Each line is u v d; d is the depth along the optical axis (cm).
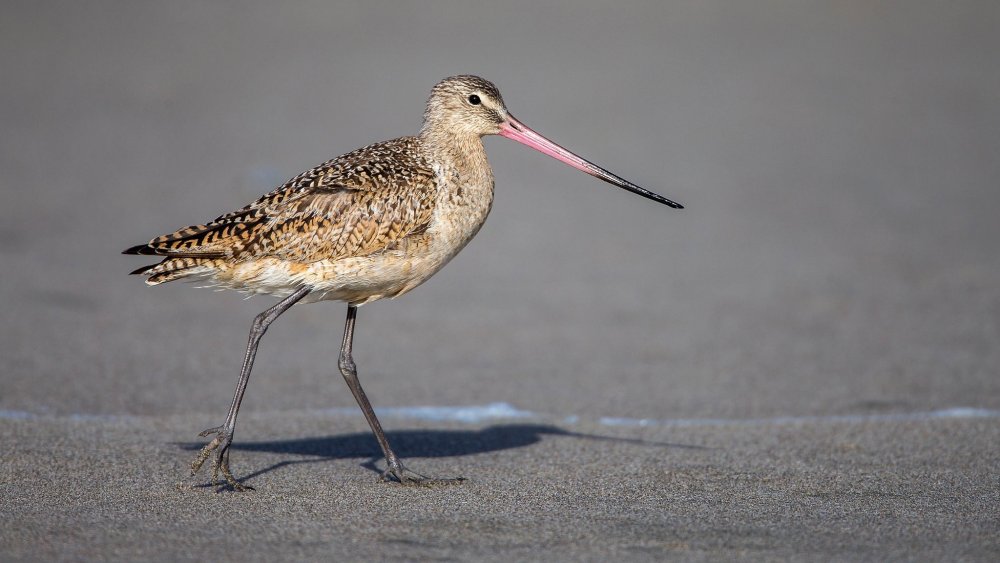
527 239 2122
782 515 863
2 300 1622
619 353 1501
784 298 1770
